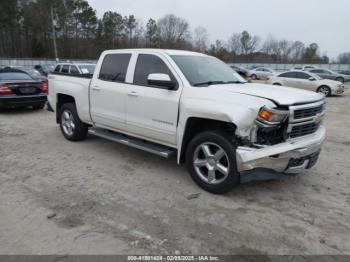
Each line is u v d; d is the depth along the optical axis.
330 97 18.08
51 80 6.75
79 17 68.56
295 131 3.82
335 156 5.93
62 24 64.69
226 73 5.04
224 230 3.30
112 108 5.26
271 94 3.83
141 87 4.76
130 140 5.16
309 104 3.85
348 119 10.43
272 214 3.65
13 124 8.34
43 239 3.06
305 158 3.93
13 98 9.45
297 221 3.52
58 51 66.25
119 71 5.21
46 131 7.52
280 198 4.07
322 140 4.13
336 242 3.14
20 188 4.19
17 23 64.69
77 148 6.06
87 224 3.34
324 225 3.45
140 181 4.51
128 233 3.19
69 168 4.98
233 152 3.75
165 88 4.40
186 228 3.31
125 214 3.57
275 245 3.07
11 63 48.06
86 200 3.88
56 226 3.29
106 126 5.57
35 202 3.80
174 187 4.32
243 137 3.59
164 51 4.74
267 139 3.73
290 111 3.60
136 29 80.38
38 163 5.19
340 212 3.74
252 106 3.54
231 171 3.81
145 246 2.98
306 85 18.42
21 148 6.03
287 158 3.66
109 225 3.33
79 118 6.18
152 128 4.64
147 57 4.84
